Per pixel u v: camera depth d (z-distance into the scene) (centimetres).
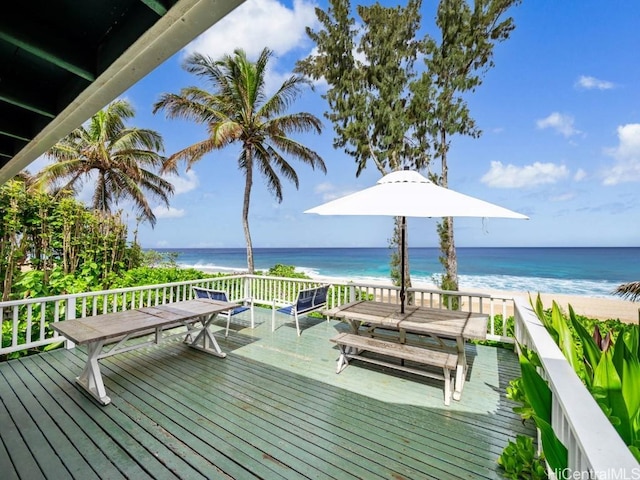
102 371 345
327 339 457
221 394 296
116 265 689
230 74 976
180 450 217
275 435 235
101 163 1036
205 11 112
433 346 387
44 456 209
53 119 188
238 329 507
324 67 855
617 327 358
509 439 232
